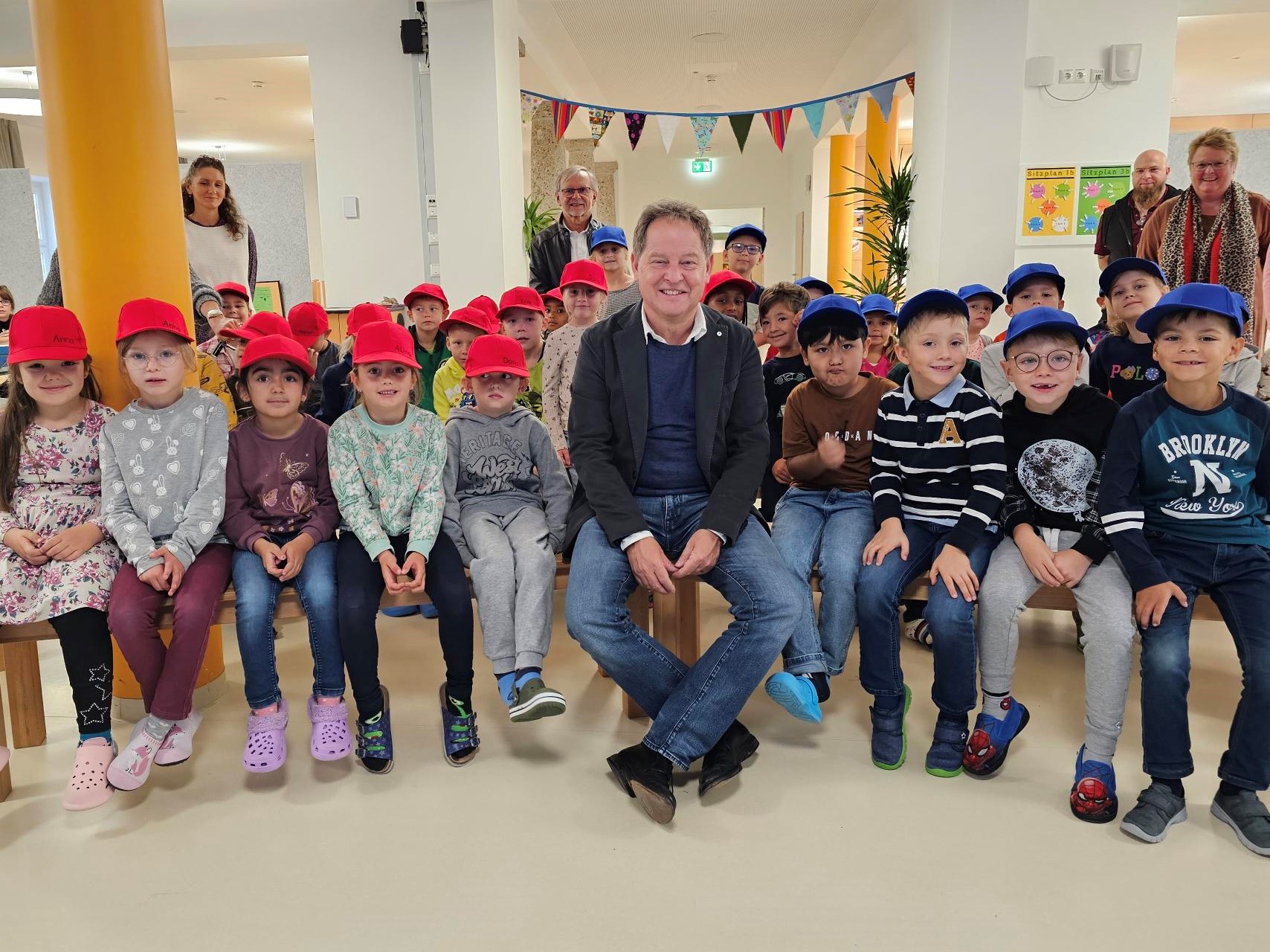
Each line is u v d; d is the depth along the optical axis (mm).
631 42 6898
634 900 1499
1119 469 1836
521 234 5492
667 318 1919
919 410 2055
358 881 1561
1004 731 1895
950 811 1765
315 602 1919
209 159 3420
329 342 3584
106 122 2070
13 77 6270
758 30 6648
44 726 2127
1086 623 1794
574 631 1852
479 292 5008
